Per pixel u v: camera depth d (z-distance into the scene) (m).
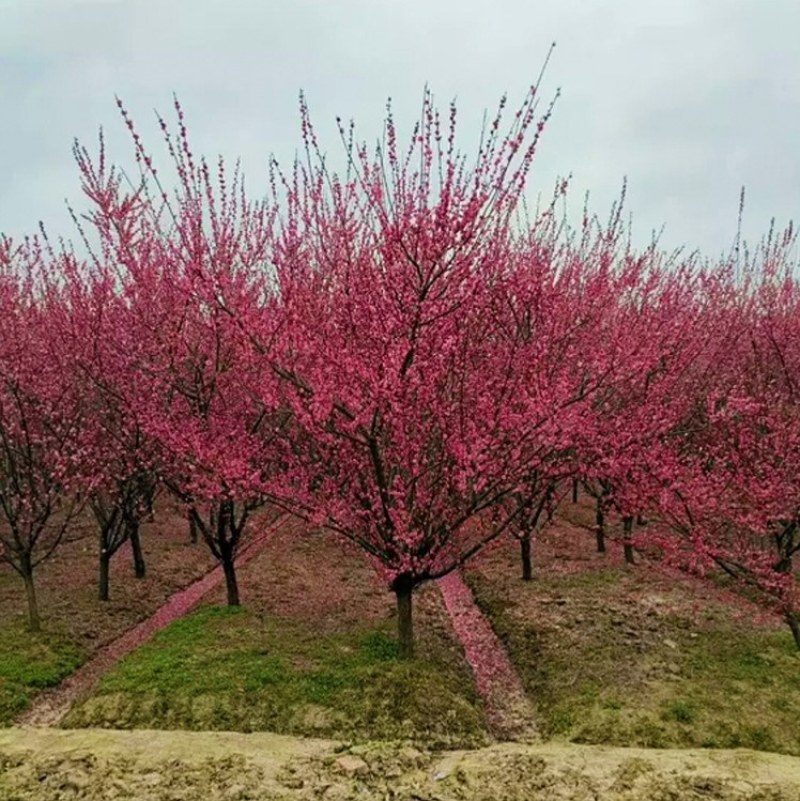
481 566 14.47
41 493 11.71
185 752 7.56
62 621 11.73
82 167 10.63
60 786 6.91
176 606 13.09
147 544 16.73
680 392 13.20
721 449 11.19
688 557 10.70
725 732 7.91
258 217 11.98
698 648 9.85
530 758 7.35
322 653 9.89
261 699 8.69
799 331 14.49
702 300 15.34
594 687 8.96
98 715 8.62
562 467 10.21
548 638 10.59
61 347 12.65
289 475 9.89
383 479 9.09
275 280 10.28
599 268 12.23
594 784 6.82
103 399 12.77
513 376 9.20
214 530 14.58
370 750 7.59
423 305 8.13
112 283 12.18
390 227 7.91
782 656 9.45
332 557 15.45
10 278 14.60
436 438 9.33
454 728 8.25
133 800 6.67
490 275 9.14
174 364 11.46
